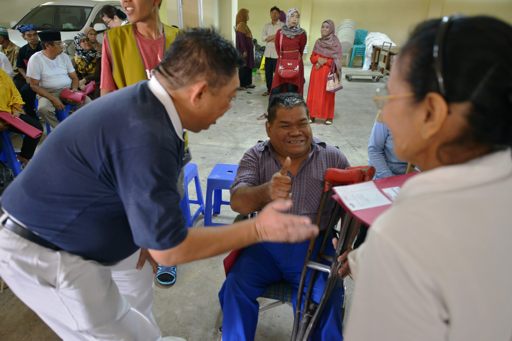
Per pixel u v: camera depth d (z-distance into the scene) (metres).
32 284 0.93
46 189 0.86
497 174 0.45
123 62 1.67
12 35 5.43
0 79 2.59
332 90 4.58
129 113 0.78
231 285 1.29
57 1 5.64
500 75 0.41
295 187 1.36
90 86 3.98
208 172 3.24
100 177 0.82
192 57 0.77
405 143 0.51
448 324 0.46
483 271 0.44
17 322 1.69
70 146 0.81
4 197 0.93
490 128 0.43
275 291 1.36
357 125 4.82
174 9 6.50
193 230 0.82
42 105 3.62
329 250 1.32
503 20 0.44
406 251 0.44
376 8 10.22
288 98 1.28
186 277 1.98
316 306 1.24
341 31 9.84
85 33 4.73
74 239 0.91
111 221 0.93
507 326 0.49
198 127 0.90
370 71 8.73
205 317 1.74
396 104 0.50
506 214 0.44
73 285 0.93
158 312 1.76
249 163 1.41
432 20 0.48
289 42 4.65
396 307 0.46
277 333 1.64
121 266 1.27
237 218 1.52
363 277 0.50
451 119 0.45
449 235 0.43
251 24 10.48
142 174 0.74
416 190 0.47
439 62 0.43
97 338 1.05
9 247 0.90
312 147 1.39
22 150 2.97
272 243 1.34
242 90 6.76
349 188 0.81
